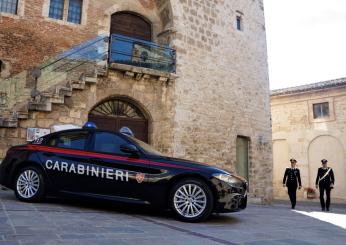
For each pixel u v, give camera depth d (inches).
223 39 601.0
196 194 233.3
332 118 891.4
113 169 245.8
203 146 530.0
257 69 665.6
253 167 615.8
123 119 481.1
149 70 472.7
